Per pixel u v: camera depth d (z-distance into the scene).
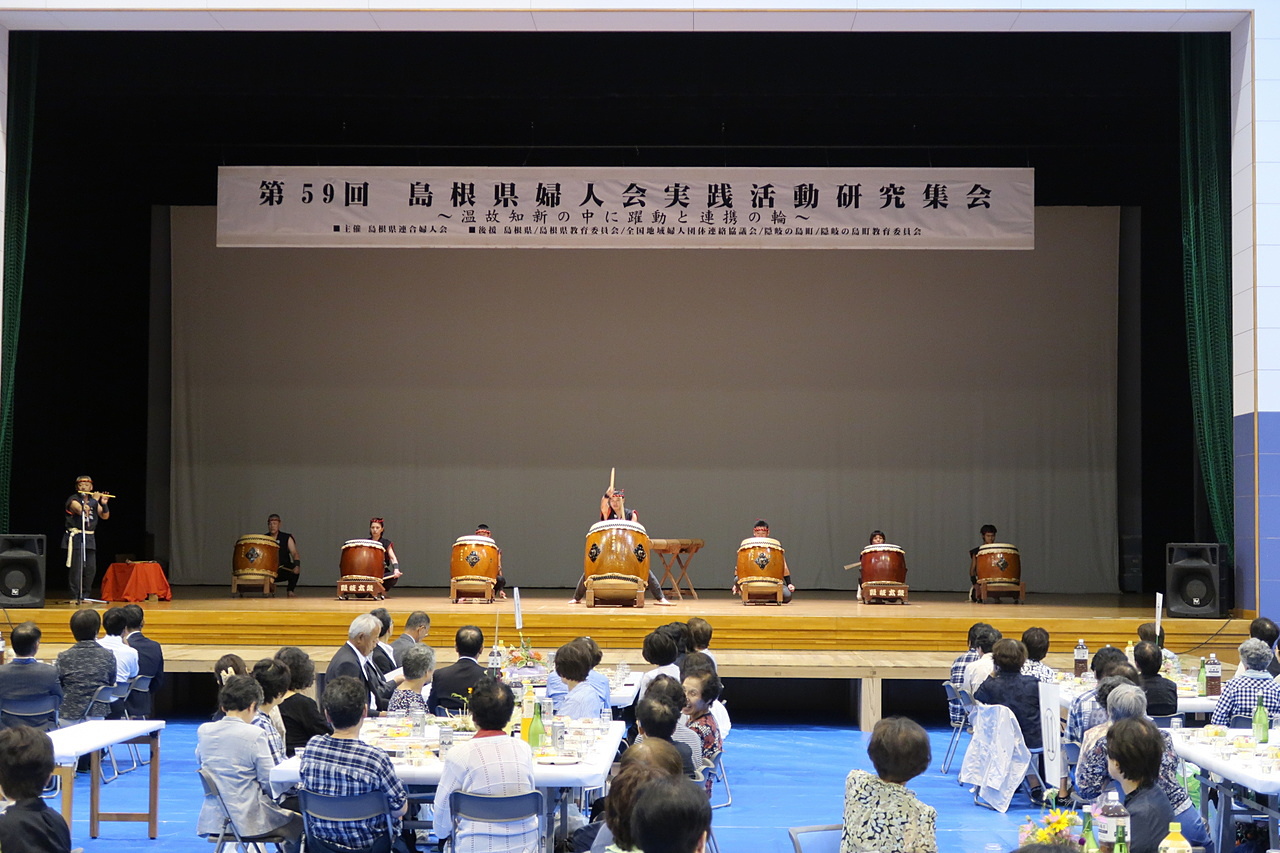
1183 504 15.48
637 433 16.05
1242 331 10.89
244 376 16.11
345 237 12.83
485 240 12.74
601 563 11.87
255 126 14.55
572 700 6.14
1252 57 10.72
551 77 12.39
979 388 15.90
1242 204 10.90
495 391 16.11
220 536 16.05
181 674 10.91
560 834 5.60
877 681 9.92
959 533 15.89
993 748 7.40
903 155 15.16
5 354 11.46
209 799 5.19
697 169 12.66
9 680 6.80
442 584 16.05
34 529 14.84
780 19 10.78
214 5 10.74
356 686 4.60
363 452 16.11
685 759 5.11
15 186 11.48
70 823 6.19
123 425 16.06
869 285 15.98
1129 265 15.84
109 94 12.40
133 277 16.09
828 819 7.11
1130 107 13.59
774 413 15.99
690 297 16.06
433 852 6.25
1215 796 6.14
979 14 10.70
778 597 12.82
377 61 12.41
